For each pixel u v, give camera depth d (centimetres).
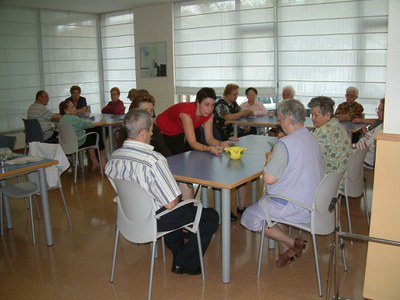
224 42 674
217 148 308
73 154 525
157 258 294
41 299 242
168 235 271
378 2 529
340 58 571
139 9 758
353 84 566
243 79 665
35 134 537
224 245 250
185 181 245
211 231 267
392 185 215
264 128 571
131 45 796
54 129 590
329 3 565
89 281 262
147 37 760
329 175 224
